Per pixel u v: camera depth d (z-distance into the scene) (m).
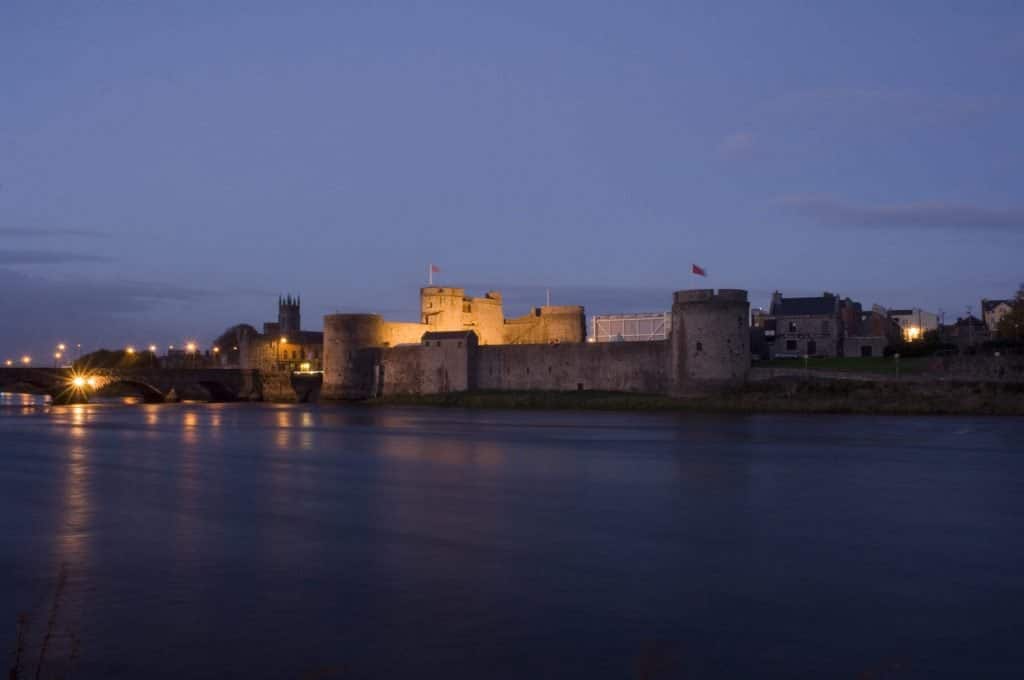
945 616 19.58
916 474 39.31
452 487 36.56
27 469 43.06
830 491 34.91
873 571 23.05
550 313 130.50
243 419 82.44
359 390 114.56
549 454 48.12
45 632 18.69
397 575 22.72
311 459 46.91
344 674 16.67
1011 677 16.47
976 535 27.03
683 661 17.17
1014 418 67.81
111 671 16.80
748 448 49.97
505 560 24.16
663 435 58.78
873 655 17.45
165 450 52.16
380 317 117.25
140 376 121.31
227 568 23.44
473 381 104.00
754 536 26.95
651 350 91.69
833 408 75.88
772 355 107.81
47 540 26.69
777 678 16.47
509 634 18.53
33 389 171.62
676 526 28.42
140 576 22.70
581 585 21.83
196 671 16.81
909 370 82.69
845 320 111.00
